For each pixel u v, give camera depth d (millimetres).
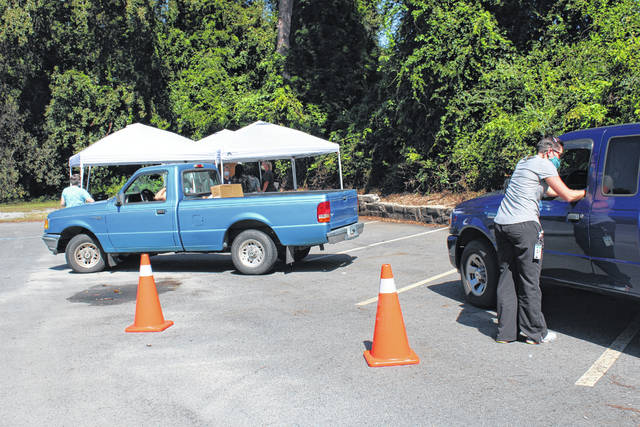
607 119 11555
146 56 26922
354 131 19891
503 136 13078
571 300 6309
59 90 25172
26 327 6070
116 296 7539
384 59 17781
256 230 8586
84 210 9461
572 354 4582
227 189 9375
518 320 4926
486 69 14734
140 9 25109
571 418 3457
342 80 25031
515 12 16062
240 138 13148
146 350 5113
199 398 3979
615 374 4133
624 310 5801
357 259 9703
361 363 4555
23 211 23391
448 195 14727
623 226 4508
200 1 28203
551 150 4863
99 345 5320
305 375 4336
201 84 27266
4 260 11398
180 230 8898
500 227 4816
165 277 8805
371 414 3611
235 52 28734
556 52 15062
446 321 5645
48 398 4074
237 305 6723
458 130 14641
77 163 12867
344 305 6516
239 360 4746
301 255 9734
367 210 16625
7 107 26391
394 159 18016
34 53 25859
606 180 4727
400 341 4539
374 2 24891
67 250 9531
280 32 24516
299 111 22359
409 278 7844
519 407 3635
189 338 5441
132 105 26438
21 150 27109
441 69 14492
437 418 3516
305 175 22031
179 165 9148
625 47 12180
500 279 4949
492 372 4254
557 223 5109
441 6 15008
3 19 24219
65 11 25453
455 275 7887
